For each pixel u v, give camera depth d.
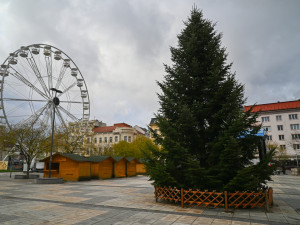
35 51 34.38
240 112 8.97
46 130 29.28
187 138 10.09
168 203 9.90
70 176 24.52
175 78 11.35
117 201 10.60
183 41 11.46
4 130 27.91
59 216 7.71
